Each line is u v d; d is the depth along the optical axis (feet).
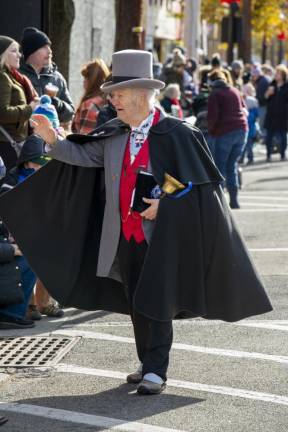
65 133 40.34
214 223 31.96
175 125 32.22
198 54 158.92
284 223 68.03
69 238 32.83
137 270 32.50
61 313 43.16
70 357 36.91
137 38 83.97
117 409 30.99
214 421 29.86
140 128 32.19
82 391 32.91
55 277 32.78
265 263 53.98
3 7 66.28
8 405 31.50
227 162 74.90
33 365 35.88
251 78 136.77
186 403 31.50
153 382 32.22
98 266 32.63
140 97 31.91
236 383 33.45
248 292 32.50
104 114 49.49
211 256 32.07
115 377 34.40
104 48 94.89
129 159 32.24
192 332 40.06
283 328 40.73
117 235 32.35
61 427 29.43
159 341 32.37
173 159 31.99
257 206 76.74
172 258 31.50
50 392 32.86
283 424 29.63
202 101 91.04
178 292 31.83
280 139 117.60
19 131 47.29
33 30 51.44
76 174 32.83
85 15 88.38
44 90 51.42
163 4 223.71
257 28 207.31
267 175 100.42
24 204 32.68
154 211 31.68
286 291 47.32
